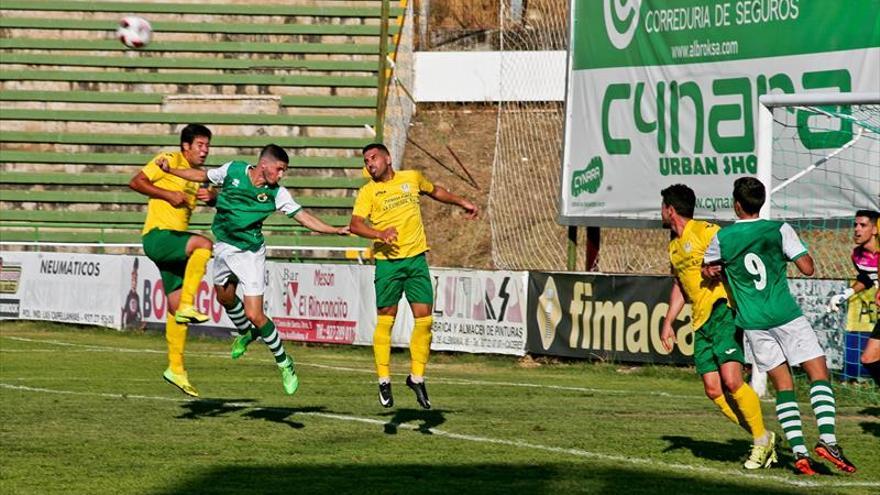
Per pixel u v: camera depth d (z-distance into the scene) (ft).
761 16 153.99
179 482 70.74
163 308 202.49
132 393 118.62
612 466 77.51
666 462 79.51
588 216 178.40
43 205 262.26
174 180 100.68
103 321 212.23
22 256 226.58
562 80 267.80
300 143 266.98
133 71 283.79
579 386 134.00
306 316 190.19
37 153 268.82
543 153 264.31
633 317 152.66
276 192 93.40
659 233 230.89
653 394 125.18
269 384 130.82
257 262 94.32
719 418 103.24
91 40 285.43
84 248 250.57
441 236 253.03
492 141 285.43
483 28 322.34
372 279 181.37
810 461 74.84
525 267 233.14
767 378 129.18
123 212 260.01
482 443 86.79
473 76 302.25
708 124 160.35
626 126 172.24
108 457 79.46
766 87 153.38
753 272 75.51
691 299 78.89
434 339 175.01
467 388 129.59
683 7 163.94
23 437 87.92
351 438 88.79
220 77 280.51
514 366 162.09
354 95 279.49
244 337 95.91
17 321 225.97
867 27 142.92
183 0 295.89
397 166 273.54
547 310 162.61
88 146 271.28
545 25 273.33
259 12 293.64
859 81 143.43
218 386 127.54
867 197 143.74
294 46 287.69
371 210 94.12
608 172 175.01
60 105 276.41
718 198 159.22
